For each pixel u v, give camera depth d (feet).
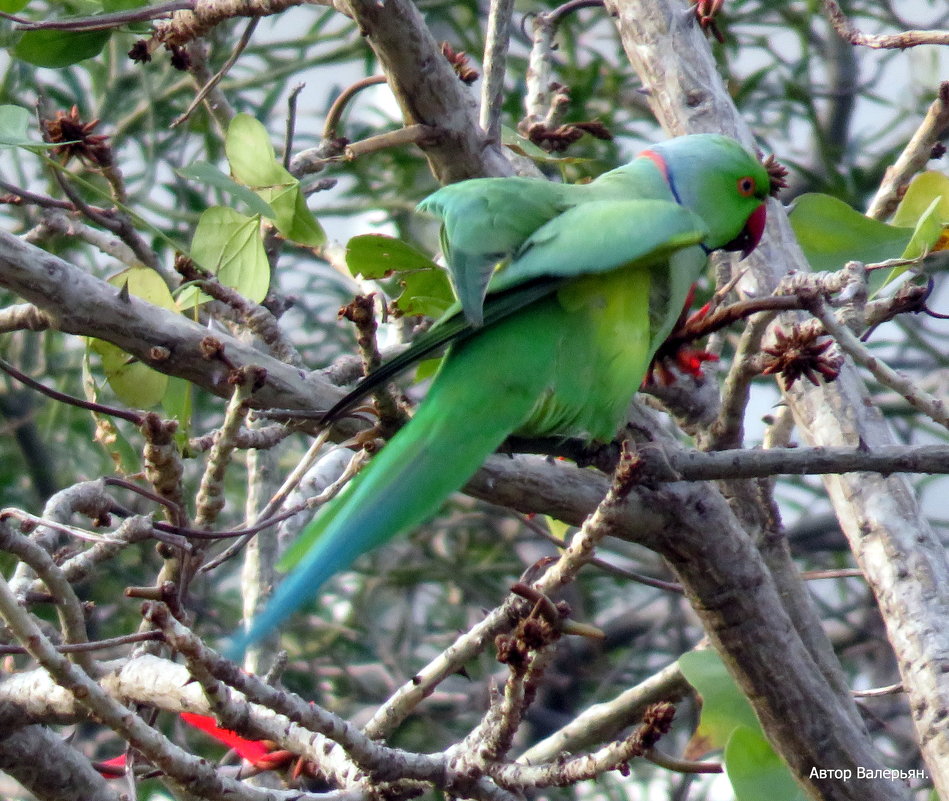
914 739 49.08
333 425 22.66
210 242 26.50
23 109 21.77
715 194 27.17
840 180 50.62
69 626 20.04
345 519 20.31
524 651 18.81
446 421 21.90
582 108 47.55
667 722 19.10
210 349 20.74
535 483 23.81
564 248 22.16
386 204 49.29
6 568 43.16
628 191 25.84
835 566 55.52
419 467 21.34
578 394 23.20
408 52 24.40
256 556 31.76
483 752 19.89
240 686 18.70
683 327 25.40
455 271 21.31
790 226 29.71
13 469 50.78
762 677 25.77
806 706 25.81
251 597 31.58
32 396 50.67
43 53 28.53
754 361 23.70
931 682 25.43
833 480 28.25
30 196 21.85
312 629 50.67
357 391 19.88
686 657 27.94
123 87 48.62
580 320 23.03
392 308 26.14
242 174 26.68
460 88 25.20
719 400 27.73
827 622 56.29
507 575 52.65
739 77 53.62
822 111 57.16
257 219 26.50
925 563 26.63
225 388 22.08
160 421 21.01
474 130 25.32
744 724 26.96
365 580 52.60
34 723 23.29
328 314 50.88
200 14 27.09
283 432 22.58
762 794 25.98
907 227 27.17
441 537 55.01
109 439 26.84
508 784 19.93
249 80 49.55
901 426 56.95
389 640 53.11
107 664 24.43
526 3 50.75
